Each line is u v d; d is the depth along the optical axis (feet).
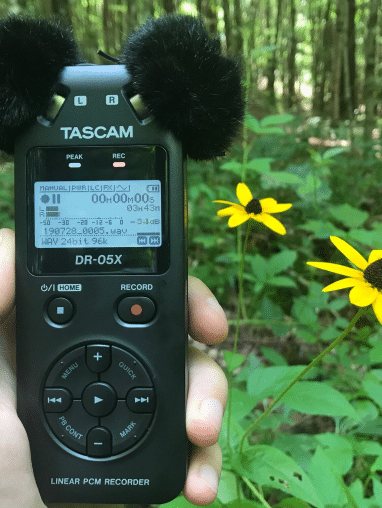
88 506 0.57
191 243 1.96
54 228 0.49
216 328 0.54
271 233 1.98
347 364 1.10
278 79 10.92
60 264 0.49
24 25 0.47
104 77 0.50
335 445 0.71
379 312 0.45
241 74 0.50
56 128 0.50
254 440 0.97
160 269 0.48
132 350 0.47
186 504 0.58
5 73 0.46
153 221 0.49
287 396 0.69
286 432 1.10
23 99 0.47
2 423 0.46
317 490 0.62
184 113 0.46
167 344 0.47
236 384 1.16
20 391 0.48
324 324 1.55
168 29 0.46
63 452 0.47
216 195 1.99
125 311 0.48
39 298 0.48
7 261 0.53
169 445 0.47
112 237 0.49
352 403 0.99
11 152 0.53
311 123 3.78
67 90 0.50
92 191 0.50
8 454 0.45
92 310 0.48
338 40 6.69
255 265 1.25
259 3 6.96
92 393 0.47
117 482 0.47
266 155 2.46
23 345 0.48
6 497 0.44
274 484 0.58
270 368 0.73
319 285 1.29
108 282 0.48
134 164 0.50
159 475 0.46
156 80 0.45
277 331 1.25
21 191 0.50
